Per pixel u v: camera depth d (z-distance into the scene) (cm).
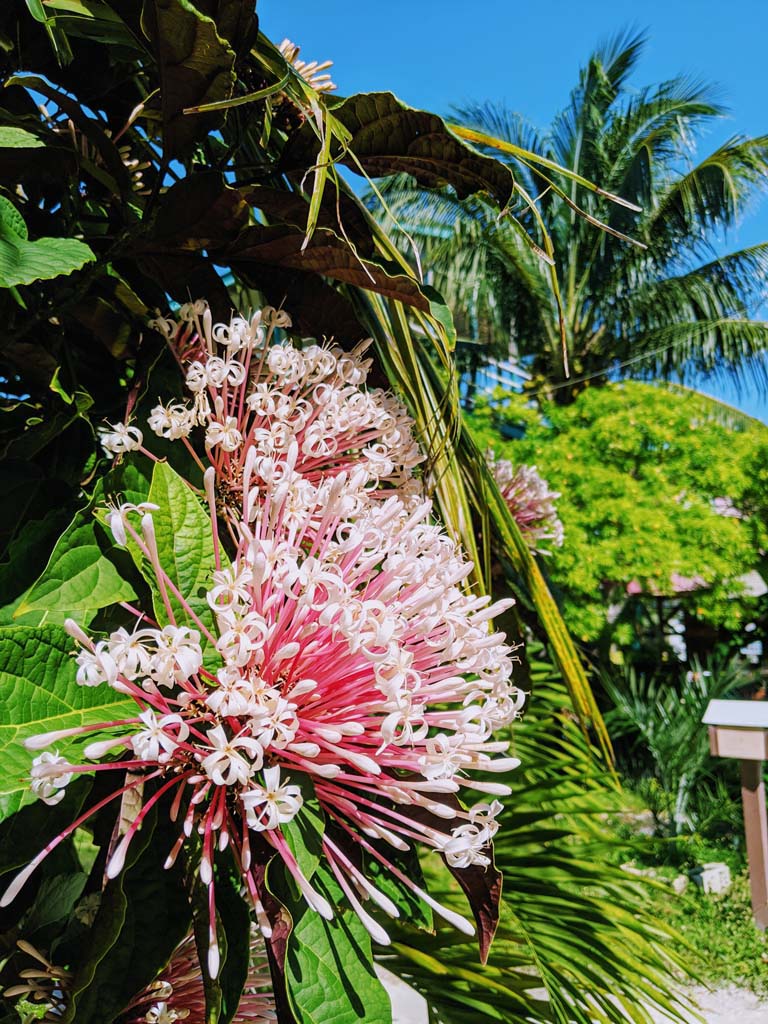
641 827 686
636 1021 141
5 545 84
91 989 61
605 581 1072
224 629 60
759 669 1040
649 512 943
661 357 1298
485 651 72
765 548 1023
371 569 72
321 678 65
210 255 94
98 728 57
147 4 71
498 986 128
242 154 108
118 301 97
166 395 88
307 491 72
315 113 77
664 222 1289
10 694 59
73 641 63
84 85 107
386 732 60
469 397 1179
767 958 480
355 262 87
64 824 62
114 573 72
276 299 102
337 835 73
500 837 164
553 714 221
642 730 751
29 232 107
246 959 63
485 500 126
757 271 1277
